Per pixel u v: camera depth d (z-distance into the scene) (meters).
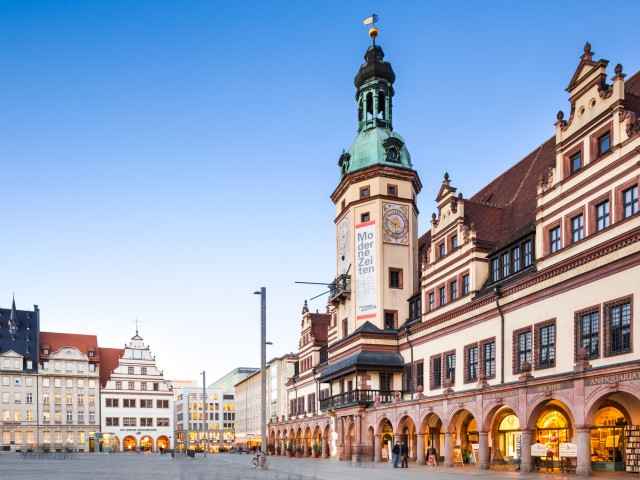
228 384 199.25
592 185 33.25
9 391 123.00
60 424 125.56
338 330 66.00
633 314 29.08
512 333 38.81
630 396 29.28
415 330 53.62
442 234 50.53
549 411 35.94
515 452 38.94
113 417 129.88
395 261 61.12
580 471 28.94
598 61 33.78
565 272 33.94
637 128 30.47
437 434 47.16
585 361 29.41
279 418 98.81
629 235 29.50
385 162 62.91
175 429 191.75
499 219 48.28
